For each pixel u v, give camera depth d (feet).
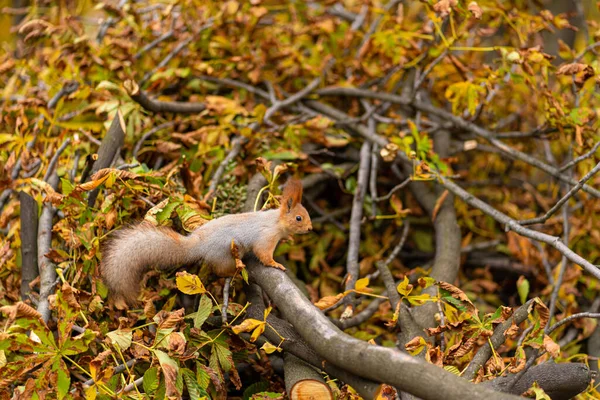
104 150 12.59
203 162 13.89
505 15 15.11
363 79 16.81
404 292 10.55
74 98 13.94
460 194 13.25
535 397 9.15
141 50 15.83
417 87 15.21
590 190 12.75
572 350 13.46
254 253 10.30
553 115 13.74
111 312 10.81
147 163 14.06
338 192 16.24
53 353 9.22
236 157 14.03
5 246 12.18
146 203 11.62
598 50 14.97
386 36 15.56
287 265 13.82
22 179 12.78
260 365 11.56
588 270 10.57
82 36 14.73
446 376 7.75
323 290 14.07
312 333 9.07
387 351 8.14
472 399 7.50
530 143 17.69
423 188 15.61
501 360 9.59
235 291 11.98
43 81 15.53
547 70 13.62
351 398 9.39
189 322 11.14
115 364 10.46
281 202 10.32
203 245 10.22
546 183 17.44
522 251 14.92
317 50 16.83
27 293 11.33
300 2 17.20
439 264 13.52
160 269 10.48
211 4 16.12
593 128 14.02
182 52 16.42
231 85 16.24
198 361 10.19
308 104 16.47
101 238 10.82
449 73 16.17
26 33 16.24
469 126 15.29
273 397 10.00
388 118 16.55
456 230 14.28
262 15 15.81
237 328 9.57
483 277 15.96
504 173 17.52
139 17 15.97
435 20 14.01
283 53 16.30
